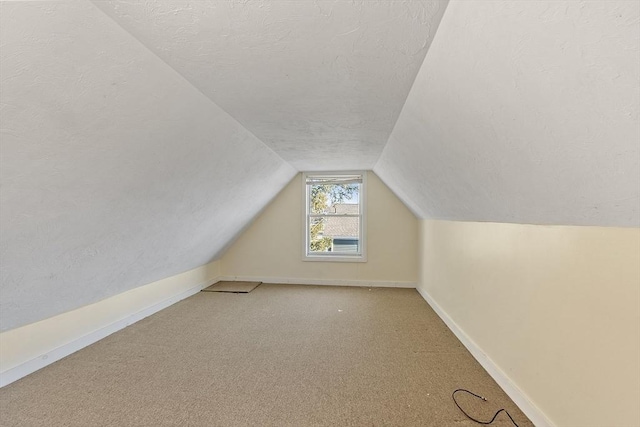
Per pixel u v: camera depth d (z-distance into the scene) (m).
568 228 1.37
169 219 2.53
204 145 2.06
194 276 4.16
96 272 2.28
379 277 4.52
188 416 1.63
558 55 0.73
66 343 2.35
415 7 0.94
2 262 1.54
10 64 0.92
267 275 4.72
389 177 3.72
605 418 1.17
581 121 0.82
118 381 1.97
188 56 1.25
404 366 2.16
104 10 0.96
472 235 2.39
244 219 4.12
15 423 1.57
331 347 2.47
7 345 1.97
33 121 1.11
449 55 1.09
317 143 2.72
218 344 2.53
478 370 2.11
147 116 1.48
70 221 1.68
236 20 1.03
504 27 0.79
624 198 0.92
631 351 1.08
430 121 1.60
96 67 1.11
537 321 1.58
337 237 4.75
